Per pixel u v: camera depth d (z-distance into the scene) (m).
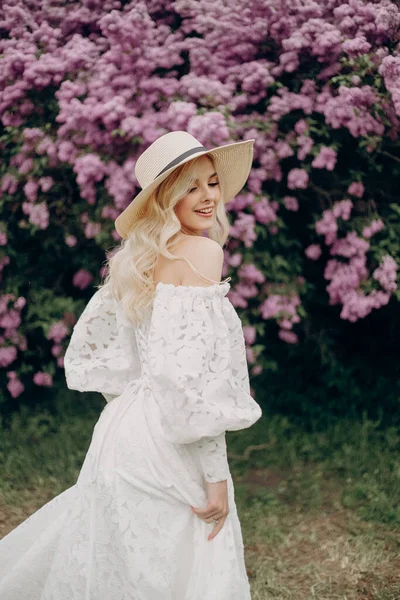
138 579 1.75
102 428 1.92
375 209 3.63
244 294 3.54
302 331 4.47
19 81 3.47
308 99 3.37
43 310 3.98
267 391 4.58
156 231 1.88
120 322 2.02
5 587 2.01
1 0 3.73
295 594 2.66
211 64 3.45
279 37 3.47
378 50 3.31
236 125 3.31
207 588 1.74
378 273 3.48
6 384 4.43
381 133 3.36
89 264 4.08
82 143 3.41
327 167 3.39
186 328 1.73
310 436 4.10
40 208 3.55
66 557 1.90
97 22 3.44
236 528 1.89
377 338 4.64
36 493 3.53
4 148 3.64
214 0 3.50
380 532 3.08
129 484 1.80
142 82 3.33
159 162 1.87
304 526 3.19
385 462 3.68
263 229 3.50
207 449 1.74
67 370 2.12
